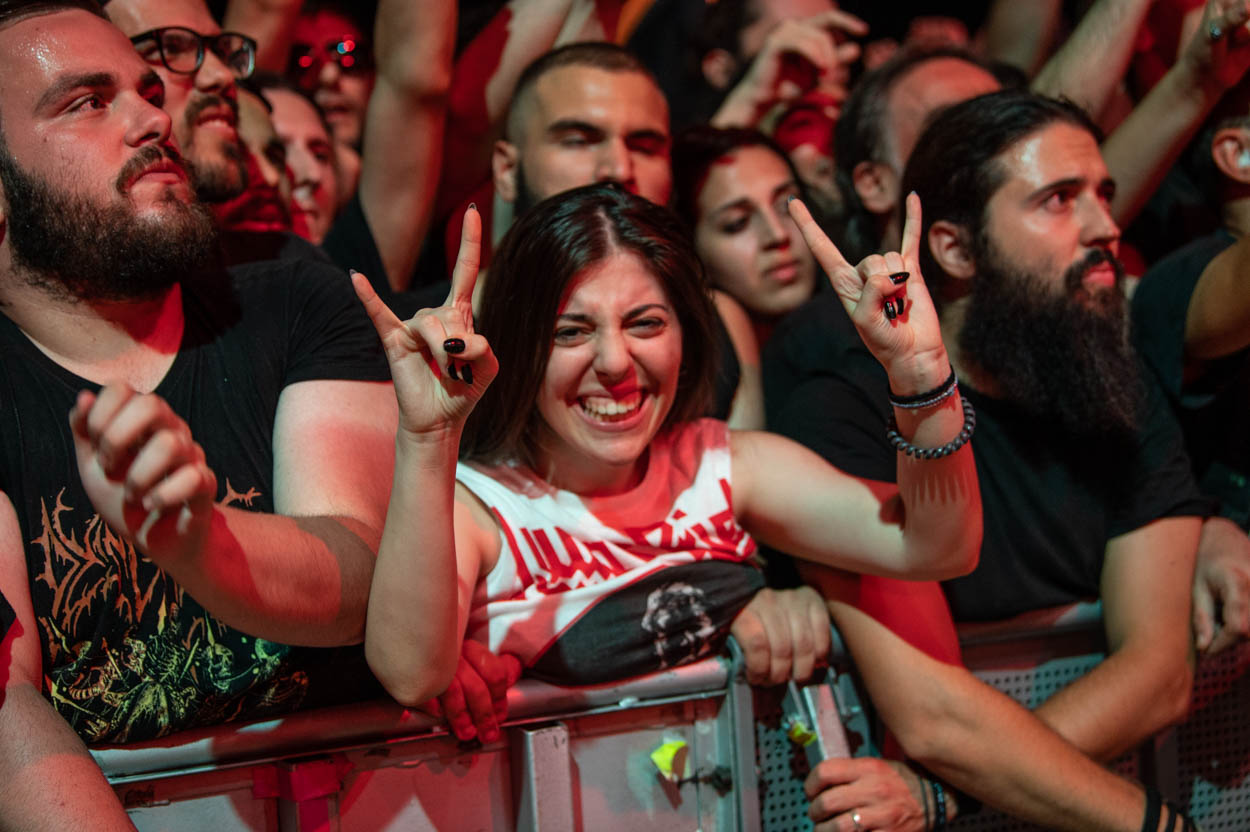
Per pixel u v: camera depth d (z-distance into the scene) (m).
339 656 1.43
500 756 1.53
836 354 1.92
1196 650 1.94
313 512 1.40
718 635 1.62
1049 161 1.90
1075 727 1.77
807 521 1.63
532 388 1.53
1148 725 1.82
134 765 1.33
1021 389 1.89
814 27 2.98
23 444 1.33
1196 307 2.04
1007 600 1.87
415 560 1.27
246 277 1.56
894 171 2.62
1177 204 2.61
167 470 1.05
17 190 1.33
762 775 1.69
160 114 1.39
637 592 1.56
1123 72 2.68
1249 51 2.27
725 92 3.47
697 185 2.59
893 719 1.69
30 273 1.36
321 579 1.30
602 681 1.55
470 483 1.56
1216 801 2.03
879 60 3.70
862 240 2.73
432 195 2.46
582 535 1.56
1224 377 2.09
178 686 1.35
